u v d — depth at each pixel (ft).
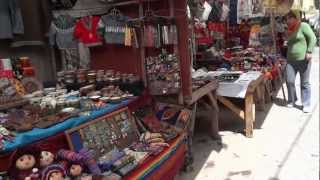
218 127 18.94
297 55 21.48
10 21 14.52
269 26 27.71
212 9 20.97
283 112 21.90
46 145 9.14
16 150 8.30
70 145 9.72
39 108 10.41
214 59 22.36
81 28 14.28
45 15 16.16
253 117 19.10
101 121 11.19
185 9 13.38
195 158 15.34
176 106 14.03
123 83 13.61
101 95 12.77
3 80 10.98
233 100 18.19
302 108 22.54
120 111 12.15
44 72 16.75
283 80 27.37
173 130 13.15
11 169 8.28
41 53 16.61
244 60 22.22
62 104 10.92
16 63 12.46
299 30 21.40
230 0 23.99
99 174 9.32
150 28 13.41
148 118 13.60
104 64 14.89
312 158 14.93
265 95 23.61
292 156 15.21
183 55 13.70
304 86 21.50
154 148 11.59
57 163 8.87
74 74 13.75
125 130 11.98
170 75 13.62
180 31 13.56
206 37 22.65
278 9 24.89
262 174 13.69
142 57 13.98
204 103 17.38
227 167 14.37
